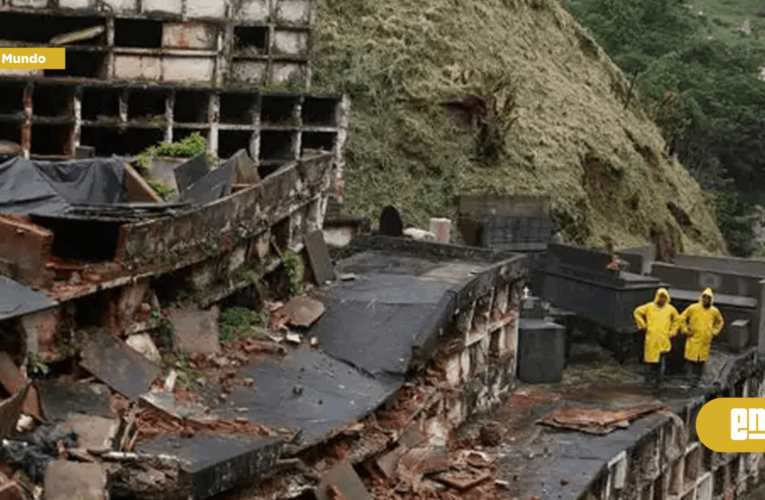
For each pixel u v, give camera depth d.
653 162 56.94
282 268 26.36
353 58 46.25
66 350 18.95
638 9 82.50
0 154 32.28
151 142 35.47
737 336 36.16
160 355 21.20
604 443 27.02
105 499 15.77
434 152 45.12
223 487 17.33
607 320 33.94
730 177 73.25
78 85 33.16
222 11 36.06
